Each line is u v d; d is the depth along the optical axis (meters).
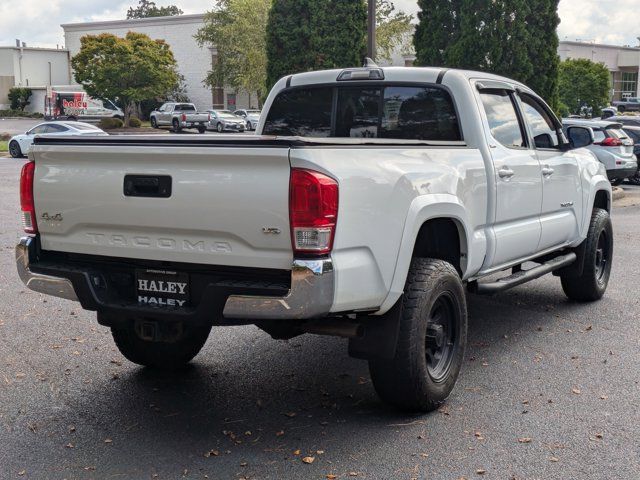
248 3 52.12
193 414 4.95
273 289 4.05
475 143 5.60
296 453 4.35
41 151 4.68
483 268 5.68
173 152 4.20
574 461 4.25
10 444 4.48
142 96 51.53
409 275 4.72
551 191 6.64
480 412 4.97
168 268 4.46
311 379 5.64
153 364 5.81
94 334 6.79
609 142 19.17
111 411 5.00
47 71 73.00
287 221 3.98
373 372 4.72
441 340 4.98
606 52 75.75
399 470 4.13
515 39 15.45
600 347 6.43
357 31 16.77
